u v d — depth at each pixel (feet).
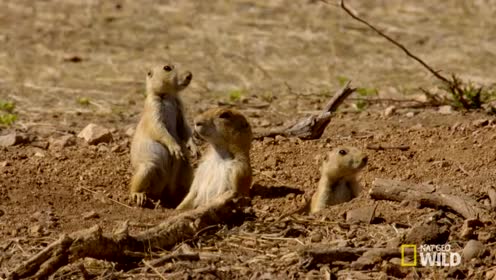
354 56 72.28
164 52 73.77
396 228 34.17
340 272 30.78
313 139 48.98
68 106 60.59
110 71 69.31
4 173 42.88
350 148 39.45
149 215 38.19
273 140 48.42
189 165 45.03
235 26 80.02
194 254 31.99
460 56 71.41
